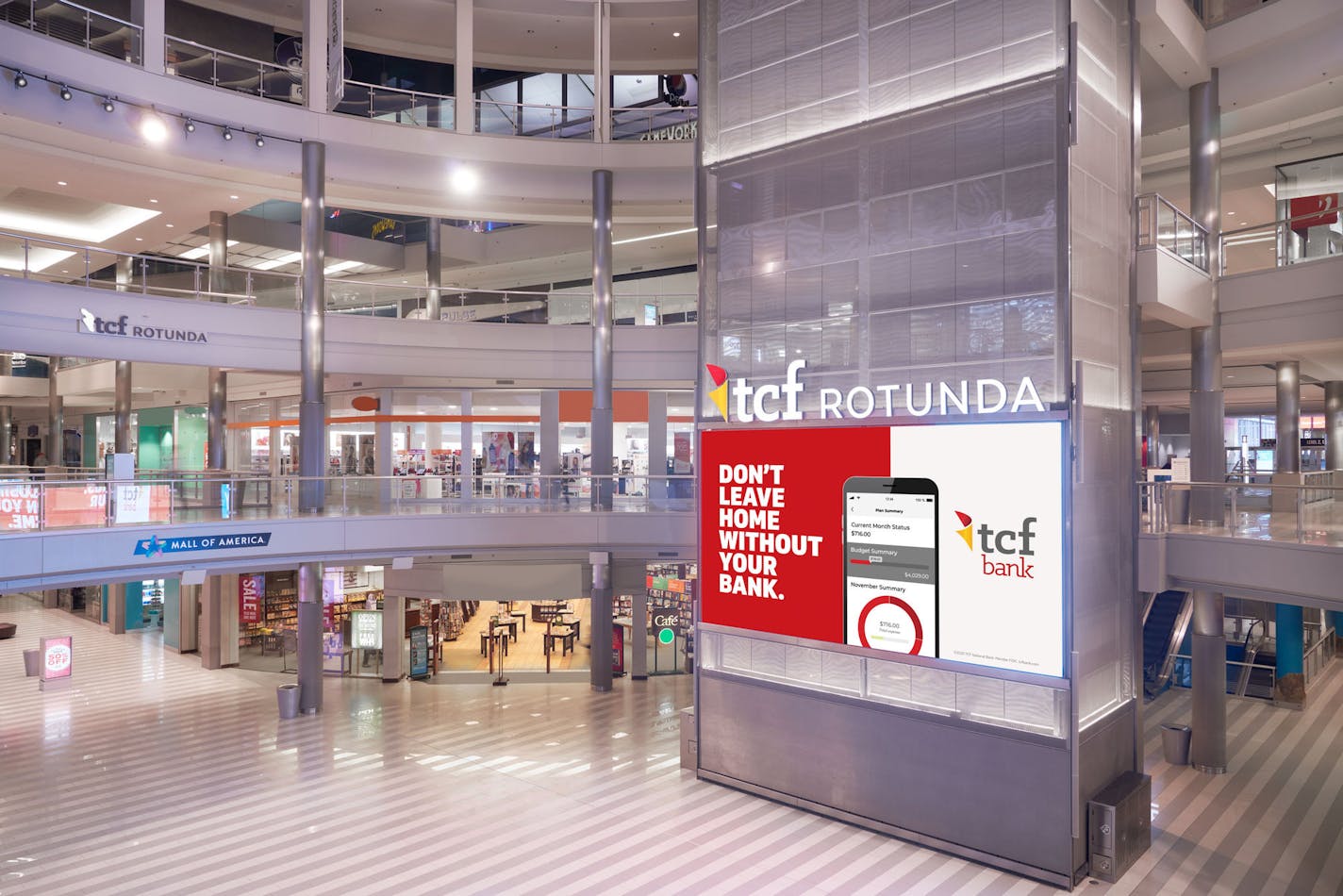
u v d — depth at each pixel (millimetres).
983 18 12766
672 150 21469
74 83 17094
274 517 17750
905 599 13062
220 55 20906
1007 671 12062
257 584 27062
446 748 17859
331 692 22547
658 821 13844
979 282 12734
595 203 21781
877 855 12562
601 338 21844
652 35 24516
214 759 17156
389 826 13797
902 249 13562
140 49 18344
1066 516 11648
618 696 22094
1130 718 13156
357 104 22281
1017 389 12258
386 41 25250
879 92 13836
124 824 13961
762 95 15242
